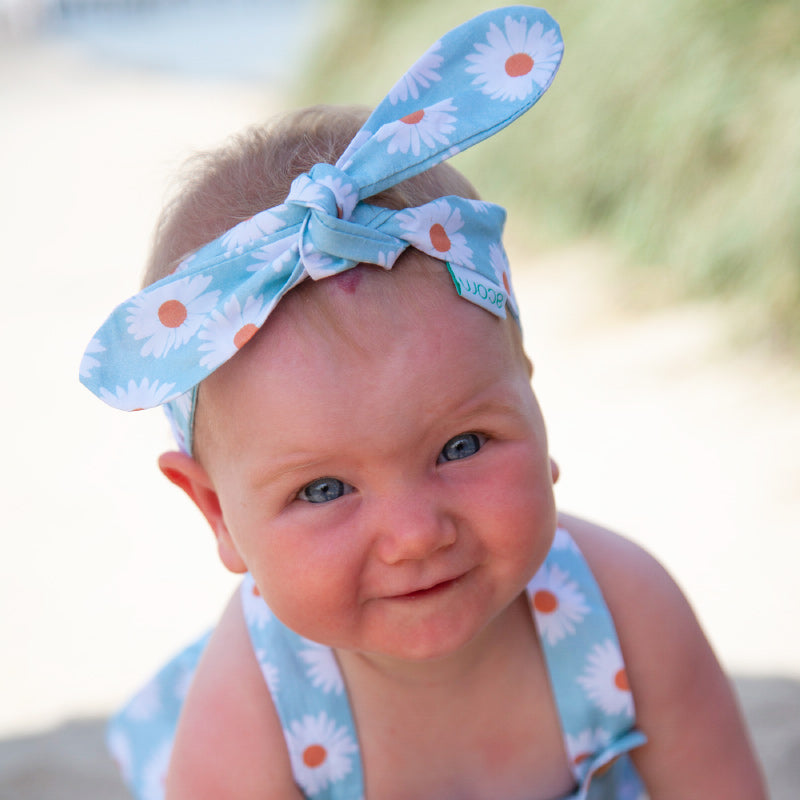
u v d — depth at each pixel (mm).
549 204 5910
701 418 3854
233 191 1236
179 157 1432
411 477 1068
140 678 2771
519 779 1359
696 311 4684
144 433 4777
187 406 1176
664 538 3102
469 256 1123
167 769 1480
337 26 9164
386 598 1103
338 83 8688
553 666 1355
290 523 1093
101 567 3488
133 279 7398
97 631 3061
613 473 3570
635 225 5141
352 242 1050
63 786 2299
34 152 13602
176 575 3371
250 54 21703
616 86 5402
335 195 1065
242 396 1088
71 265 8008
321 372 1050
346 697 1341
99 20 33656
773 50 4773
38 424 5008
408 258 1092
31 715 2648
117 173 11438
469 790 1354
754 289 4387
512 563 1121
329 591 1088
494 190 6277
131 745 1649
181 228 1245
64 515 3953
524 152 6039
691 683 1385
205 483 1235
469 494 1088
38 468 4469
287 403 1055
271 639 1359
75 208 10062
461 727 1346
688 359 4328
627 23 5449
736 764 1406
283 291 1043
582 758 1364
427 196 1202
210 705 1359
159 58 22812
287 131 1319
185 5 34188
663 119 4984
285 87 10664
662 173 5016
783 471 3365
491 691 1342
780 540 2984
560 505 3404
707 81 4832
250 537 1129
